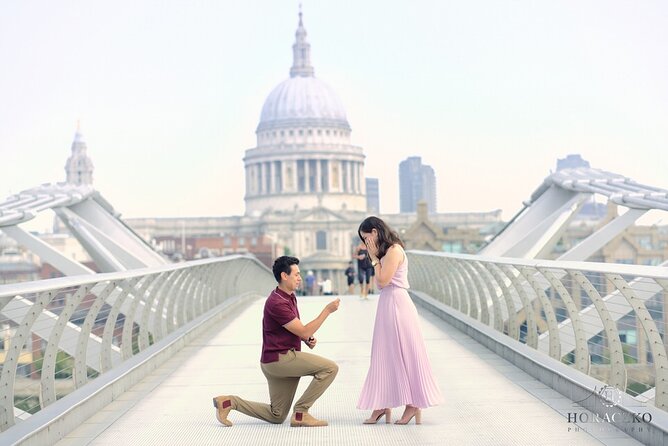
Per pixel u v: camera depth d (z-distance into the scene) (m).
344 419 9.84
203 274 22.61
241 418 10.01
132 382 12.26
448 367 13.50
